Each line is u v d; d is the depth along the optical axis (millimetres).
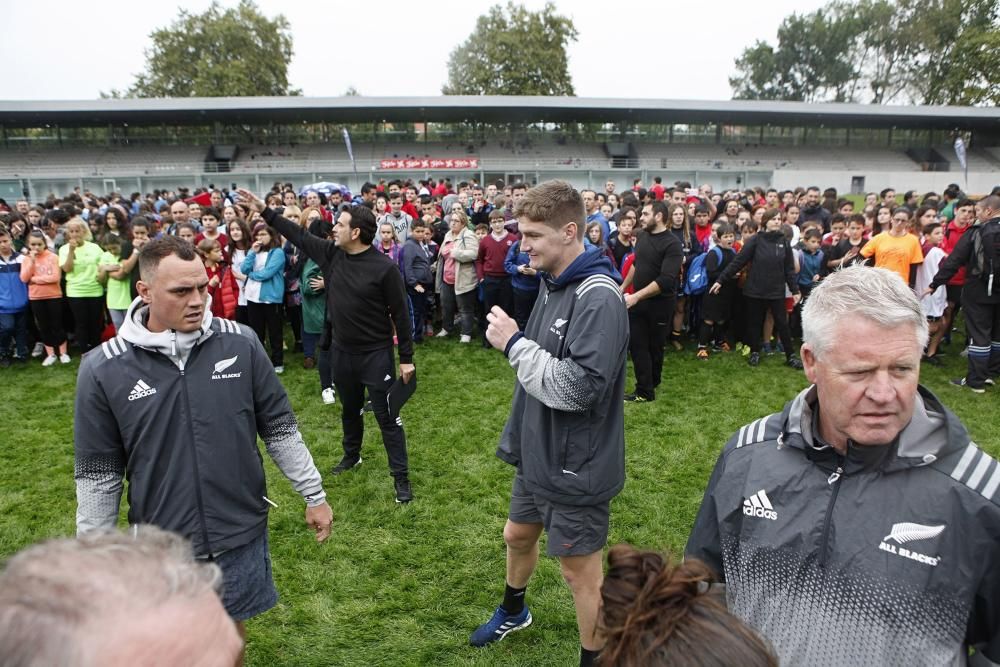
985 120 36750
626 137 39125
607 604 894
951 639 1104
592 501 2080
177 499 1913
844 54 56344
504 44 45688
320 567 3166
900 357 1066
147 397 1871
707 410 5332
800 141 39312
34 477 4230
